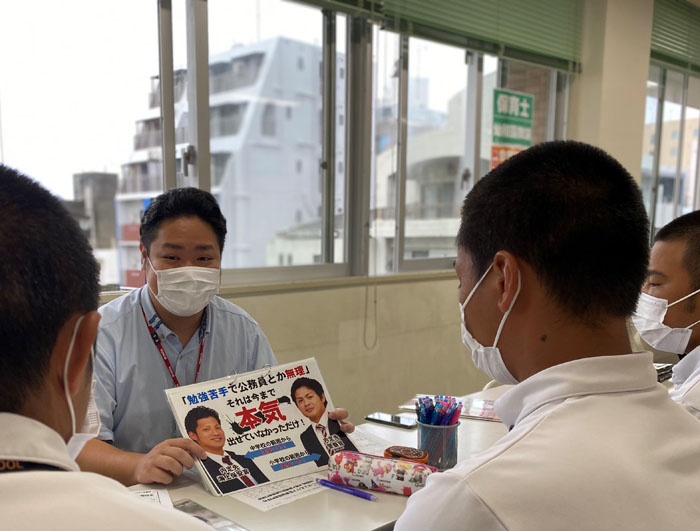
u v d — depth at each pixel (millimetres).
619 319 579
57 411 423
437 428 1114
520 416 596
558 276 561
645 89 3574
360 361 2549
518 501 470
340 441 1202
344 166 2701
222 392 1154
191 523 404
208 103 2217
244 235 9617
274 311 2248
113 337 1390
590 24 3328
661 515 471
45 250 387
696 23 4047
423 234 3055
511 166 613
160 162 2191
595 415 527
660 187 4301
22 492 352
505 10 2975
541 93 3412
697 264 1225
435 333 2848
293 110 9289
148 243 1411
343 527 903
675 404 588
